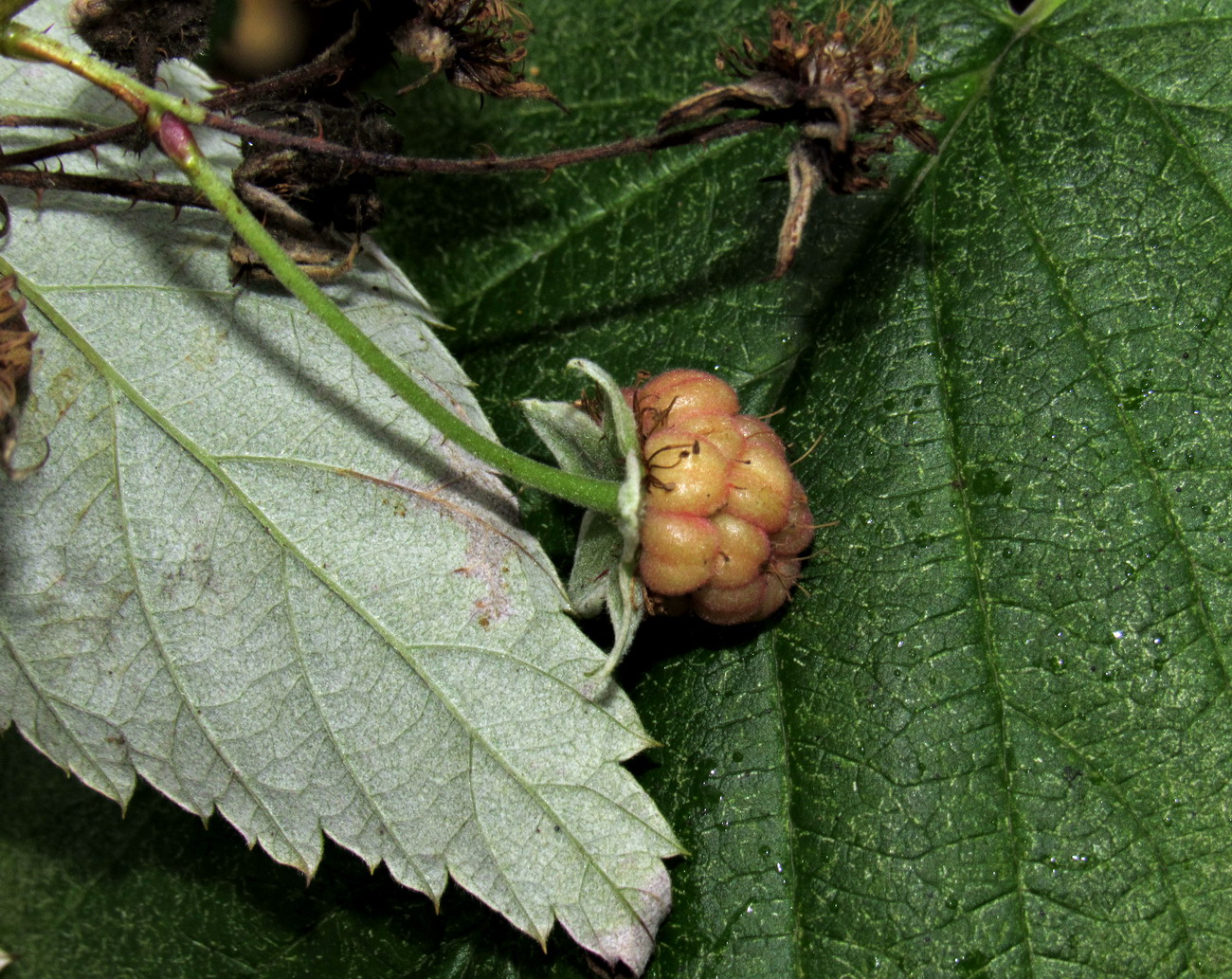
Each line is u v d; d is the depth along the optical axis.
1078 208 0.15
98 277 0.15
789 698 0.15
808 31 0.14
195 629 0.15
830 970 0.14
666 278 0.16
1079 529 0.15
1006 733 0.14
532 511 0.16
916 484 0.15
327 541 0.15
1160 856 0.14
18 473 0.14
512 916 0.14
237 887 0.16
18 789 0.17
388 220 0.17
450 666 0.15
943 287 0.15
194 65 0.16
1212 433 0.15
